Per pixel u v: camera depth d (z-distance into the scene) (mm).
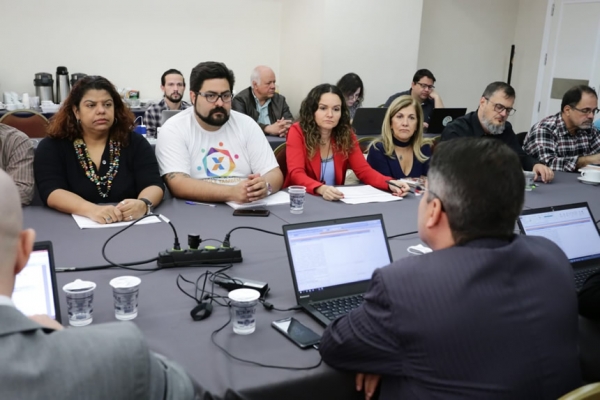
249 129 2748
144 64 5590
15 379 589
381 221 1556
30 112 3926
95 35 5324
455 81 6844
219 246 1767
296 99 6043
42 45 5145
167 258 1602
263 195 2338
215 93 2525
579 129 3576
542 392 960
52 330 667
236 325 1209
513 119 7148
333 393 1098
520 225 1717
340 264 1444
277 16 6133
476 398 932
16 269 687
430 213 1067
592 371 1471
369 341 1002
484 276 987
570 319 1035
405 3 5809
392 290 987
